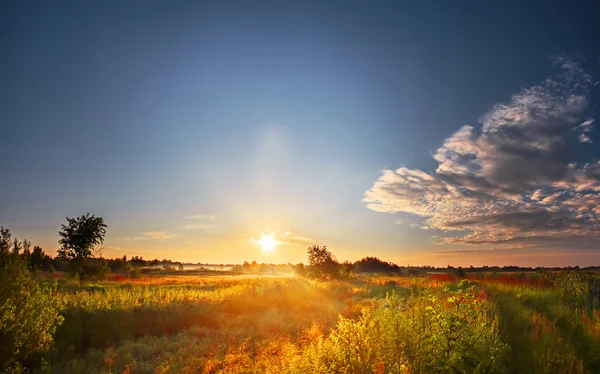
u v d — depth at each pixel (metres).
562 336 11.58
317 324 16.62
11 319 11.16
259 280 33.56
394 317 8.91
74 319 15.85
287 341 14.41
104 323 16.47
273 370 10.85
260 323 19.16
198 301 21.72
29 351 11.66
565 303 17.53
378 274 72.88
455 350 7.46
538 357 9.45
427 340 7.88
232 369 11.83
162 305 19.33
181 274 78.94
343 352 8.71
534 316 13.11
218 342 15.39
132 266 74.38
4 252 12.21
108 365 12.75
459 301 8.11
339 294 29.11
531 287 24.02
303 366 9.67
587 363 9.57
